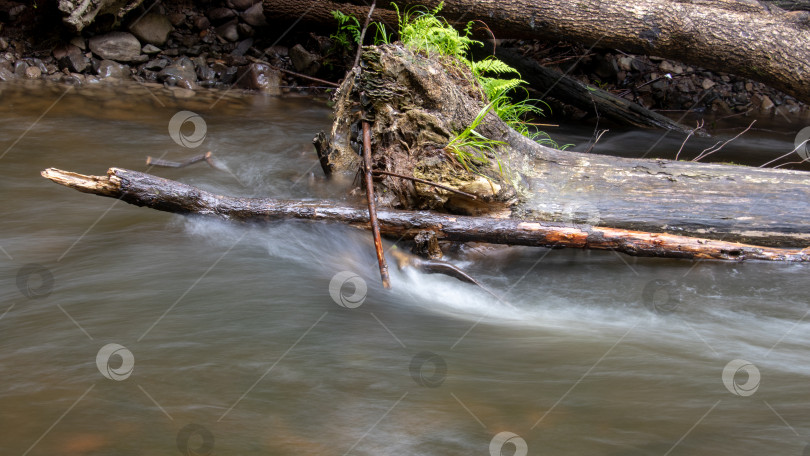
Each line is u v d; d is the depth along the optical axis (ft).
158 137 20.18
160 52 27.84
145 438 7.06
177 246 12.50
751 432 7.63
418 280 11.68
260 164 17.81
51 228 13.12
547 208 12.91
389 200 13.12
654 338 10.08
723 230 12.83
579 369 9.01
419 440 7.27
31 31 26.30
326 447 7.09
